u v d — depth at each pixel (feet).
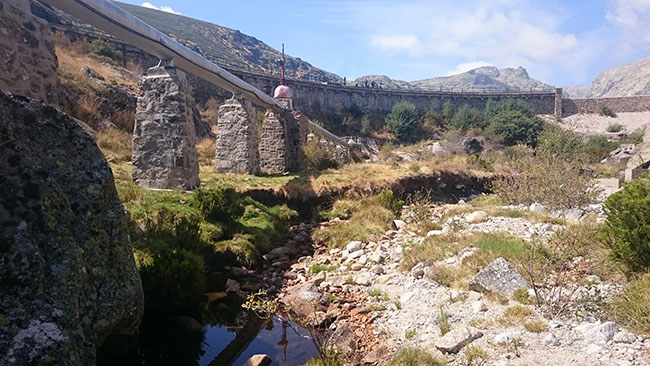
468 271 21.99
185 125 35.78
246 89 50.75
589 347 13.69
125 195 29.86
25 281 10.43
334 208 45.65
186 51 36.60
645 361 12.46
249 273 27.32
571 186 40.34
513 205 45.32
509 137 134.92
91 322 12.01
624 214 19.40
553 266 20.44
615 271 19.44
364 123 147.84
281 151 62.95
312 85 148.05
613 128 157.79
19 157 12.05
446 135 148.97
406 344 16.26
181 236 26.17
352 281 24.44
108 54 90.84
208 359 16.84
